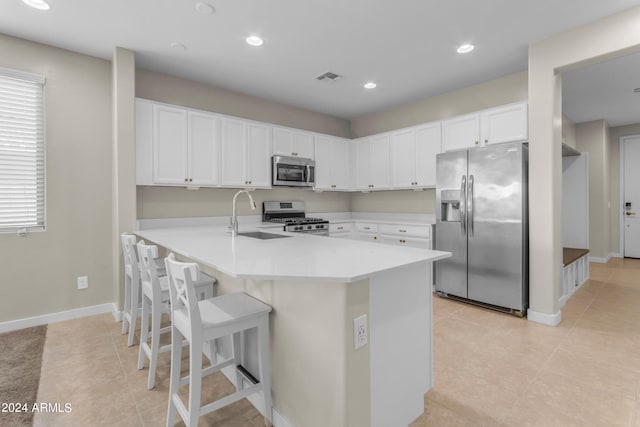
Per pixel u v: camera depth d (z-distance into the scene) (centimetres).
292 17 248
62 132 293
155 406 174
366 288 133
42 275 286
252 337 176
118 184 295
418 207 466
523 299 302
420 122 451
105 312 315
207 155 359
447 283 355
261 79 372
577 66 270
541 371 208
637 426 157
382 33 273
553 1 228
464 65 336
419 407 165
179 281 154
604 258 558
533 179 290
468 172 332
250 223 419
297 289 145
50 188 288
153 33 270
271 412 158
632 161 578
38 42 281
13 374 204
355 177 512
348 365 125
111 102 316
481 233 323
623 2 228
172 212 365
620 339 255
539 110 284
